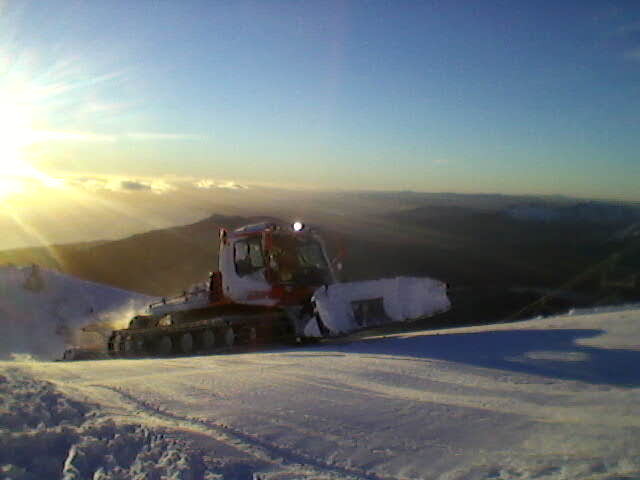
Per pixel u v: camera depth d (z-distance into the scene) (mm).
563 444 4438
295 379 6777
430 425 4980
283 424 4980
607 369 7133
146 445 4457
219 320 11664
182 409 5402
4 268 24203
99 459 4219
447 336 10859
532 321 13172
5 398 5332
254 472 4062
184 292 13922
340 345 10812
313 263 12734
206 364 8289
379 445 4539
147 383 6535
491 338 10016
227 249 12820
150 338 12734
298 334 11828
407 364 7754
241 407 5477
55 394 5594
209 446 4422
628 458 4090
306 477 3979
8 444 4293
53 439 4453
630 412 5164
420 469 4113
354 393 6059
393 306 11180
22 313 20438
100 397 5773
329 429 4875
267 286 12062
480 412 5328
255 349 11859
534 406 5543
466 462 4199
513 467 4074
